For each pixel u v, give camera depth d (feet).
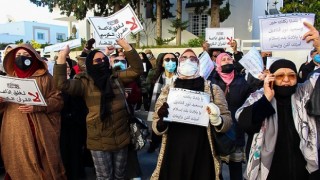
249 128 9.89
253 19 67.56
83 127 17.06
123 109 13.71
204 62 19.56
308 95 9.71
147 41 69.26
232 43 27.76
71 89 13.39
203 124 10.97
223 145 11.00
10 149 13.37
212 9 54.08
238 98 15.57
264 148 9.83
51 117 14.07
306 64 20.25
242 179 15.15
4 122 13.58
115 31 18.61
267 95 9.59
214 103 11.30
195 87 11.46
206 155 11.19
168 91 11.71
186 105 11.04
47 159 13.55
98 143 13.35
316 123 9.75
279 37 15.80
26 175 13.26
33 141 13.34
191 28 70.59
